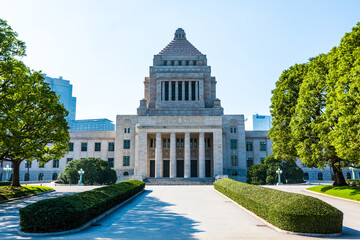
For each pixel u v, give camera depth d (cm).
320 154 3453
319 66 3569
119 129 8012
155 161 7094
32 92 3291
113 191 2548
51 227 1467
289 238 1370
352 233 1488
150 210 2314
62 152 4025
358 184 4025
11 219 1923
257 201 1931
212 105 8431
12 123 2781
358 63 2648
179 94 8369
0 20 2884
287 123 4034
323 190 3766
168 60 8838
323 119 3303
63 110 3656
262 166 6594
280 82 4322
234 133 8006
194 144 7644
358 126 2520
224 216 2023
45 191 4041
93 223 1745
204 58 8925
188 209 2367
